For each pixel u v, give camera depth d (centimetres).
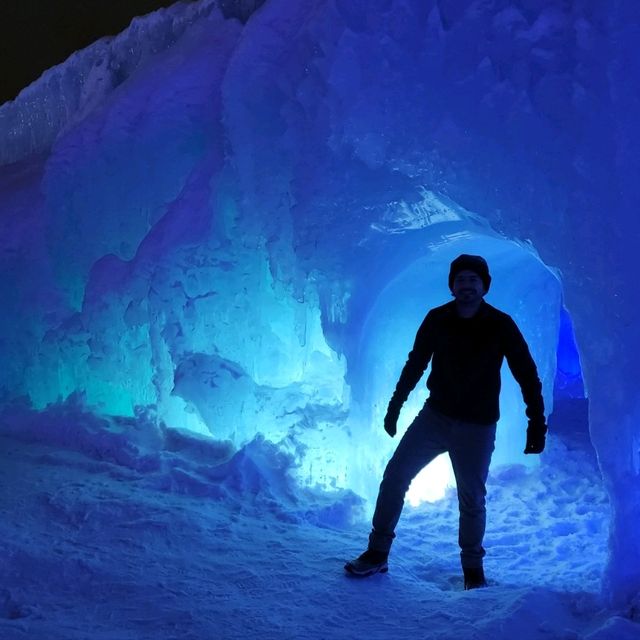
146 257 567
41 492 434
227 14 643
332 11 434
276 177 487
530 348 529
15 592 312
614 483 299
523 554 371
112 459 508
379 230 429
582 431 641
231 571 337
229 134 519
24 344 700
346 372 437
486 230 399
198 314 536
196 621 286
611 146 313
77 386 642
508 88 348
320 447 464
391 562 357
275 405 498
